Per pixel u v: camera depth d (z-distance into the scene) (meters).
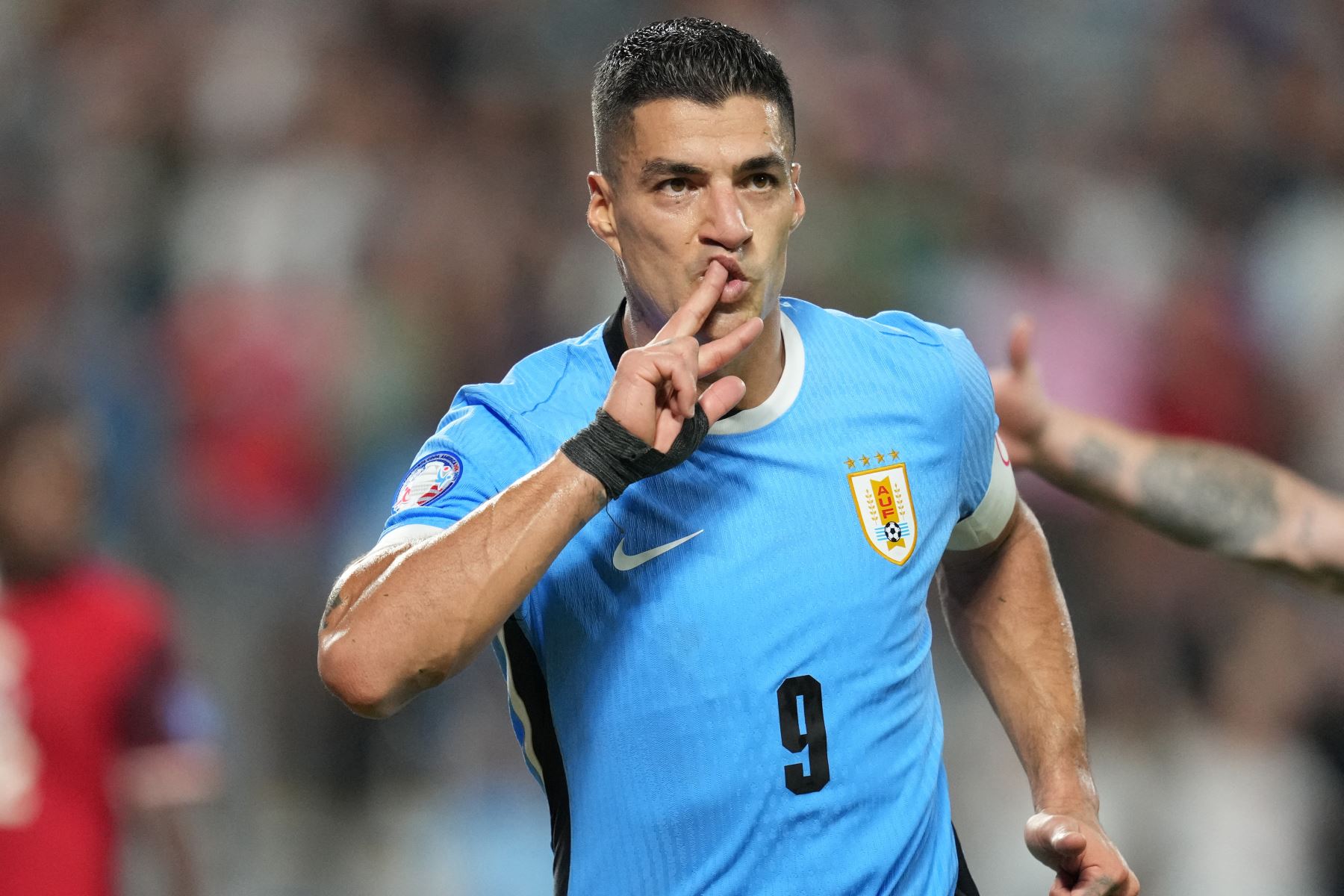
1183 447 12.70
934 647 27.19
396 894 27.62
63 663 17.45
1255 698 26.56
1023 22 40.19
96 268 34.34
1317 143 39.88
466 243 34.25
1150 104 39.47
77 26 37.72
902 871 9.80
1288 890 25.31
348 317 32.22
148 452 31.14
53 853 17.12
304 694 29.45
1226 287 36.62
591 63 38.66
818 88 36.97
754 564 9.64
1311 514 12.54
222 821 27.67
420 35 37.97
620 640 9.65
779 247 9.51
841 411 10.00
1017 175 37.47
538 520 8.85
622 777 9.69
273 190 33.97
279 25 37.09
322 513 30.78
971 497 10.73
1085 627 28.81
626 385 9.00
